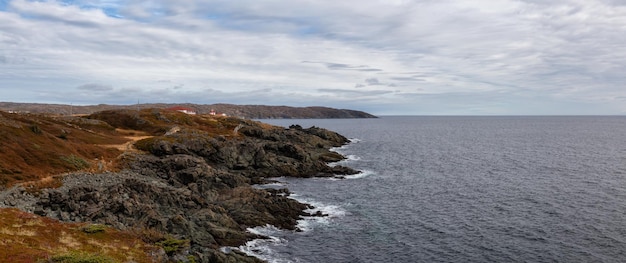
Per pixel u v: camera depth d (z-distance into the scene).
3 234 32.81
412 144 175.62
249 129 144.88
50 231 36.94
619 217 61.31
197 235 47.75
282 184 87.62
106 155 81.44
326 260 47.09
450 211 66.31
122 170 74.75
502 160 123.69
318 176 96.12
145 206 49.19
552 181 89.12
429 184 87.62
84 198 50.59
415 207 69.00
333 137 173.00
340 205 70.12
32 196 51.34
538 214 63.59
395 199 74.50
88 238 37.34
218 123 155.00
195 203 57.50
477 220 61.25
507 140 195.88
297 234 55.34
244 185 79.44
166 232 45.91
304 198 75.06
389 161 122.69
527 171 102.94
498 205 69.25
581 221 59.69
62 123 106.94
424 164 116.56
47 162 65.31
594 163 115.31
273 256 47.62
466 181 90.56
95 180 63.06
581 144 172.50
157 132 122.75
